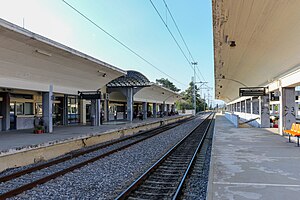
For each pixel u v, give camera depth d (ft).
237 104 180.65
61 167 33.09
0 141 40.52
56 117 82.99
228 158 31.07
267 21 30.86
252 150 36.88
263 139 49.57
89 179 26.71
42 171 30.96
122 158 37.91
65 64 57.88
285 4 25.50
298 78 43.91
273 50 41.06
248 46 44.62
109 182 25.62
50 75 57.36
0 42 39.96
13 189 22.62
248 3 26.40
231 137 53.67
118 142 56.75
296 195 17.78
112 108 128.67
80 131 58.80
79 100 94.17
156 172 29.43
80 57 57.72
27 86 52.47
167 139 61.36
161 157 36.65
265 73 59.62
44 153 38.78
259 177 22.47
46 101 58.03
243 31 36.78
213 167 26.32
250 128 76.89
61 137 46.47
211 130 85.10
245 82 91.25
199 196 20.94
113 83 107.34
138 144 52.80
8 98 63.26
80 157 39.63
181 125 108.37
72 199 20.89
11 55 44.21
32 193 22.39
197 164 33.76
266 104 78.13
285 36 33.47
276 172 24.17
